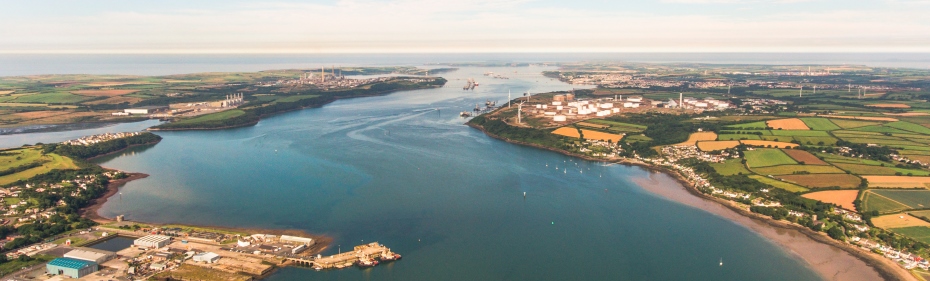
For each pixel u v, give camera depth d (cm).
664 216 19775
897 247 16475
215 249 16650
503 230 18375
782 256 16375
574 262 15975
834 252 16612
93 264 15075
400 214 19862
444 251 16700
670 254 16538
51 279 14550
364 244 17100
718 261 16062
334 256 16075
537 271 15412
